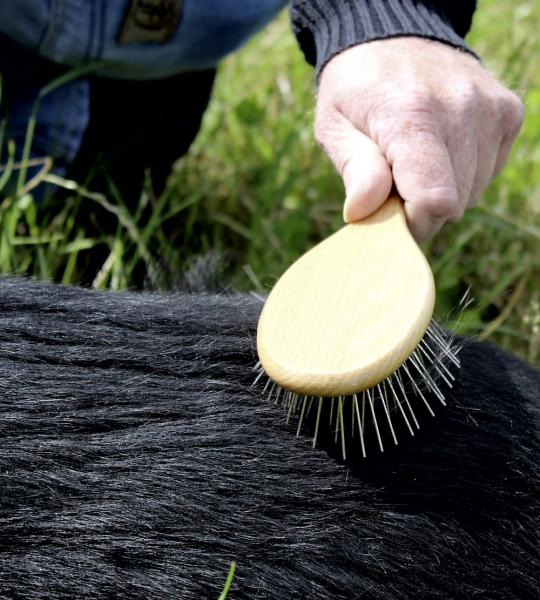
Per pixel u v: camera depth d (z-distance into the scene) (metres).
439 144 0.68
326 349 0.61
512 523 0.62
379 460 0.62
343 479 0.61
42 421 0.61
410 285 0.63
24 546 0.58
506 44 1.30
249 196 1.06
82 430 0.61
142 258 0.94
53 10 0.87
